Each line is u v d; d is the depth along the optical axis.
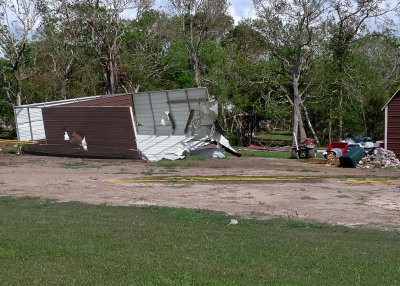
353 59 49.91
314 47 48.53
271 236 9.52
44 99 53.75
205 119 34.16
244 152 42.22
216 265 6.93
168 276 6.22
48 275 6.12
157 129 36.41
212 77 54.41
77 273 6.29
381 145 30.81
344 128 55.38
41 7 47.88
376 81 51.31
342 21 47.19
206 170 24.56
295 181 19.83
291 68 47.50
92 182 19.16
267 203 14.42
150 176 21.56
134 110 37.03
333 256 7.78
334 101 49.72
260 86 54.44
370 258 7.73
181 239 8.85
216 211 12.96
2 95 56.84
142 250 7.80
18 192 16.27
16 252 7.37
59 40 54.56
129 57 54.19
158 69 58.81
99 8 49.84
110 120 30.17
